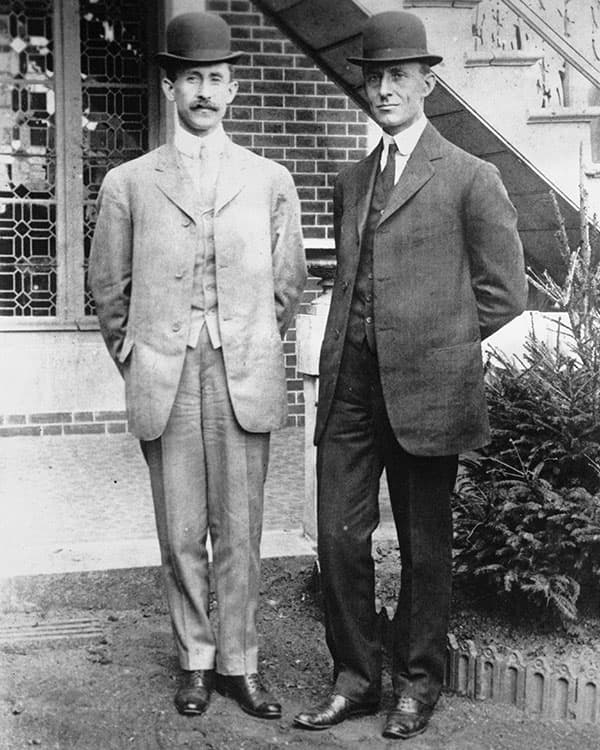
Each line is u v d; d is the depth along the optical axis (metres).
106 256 3.61
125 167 3.62
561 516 3.70
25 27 8.54
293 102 8.40
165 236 3.52
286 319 3.79
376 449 3.61
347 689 3.60
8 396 8.49
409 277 3.44
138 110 8.78
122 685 3.83
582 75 5.95
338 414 3.59
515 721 3.64
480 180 3.43
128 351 3.60
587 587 3.97
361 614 3.62
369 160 3.65
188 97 3.50
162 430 3.53
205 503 3.66
